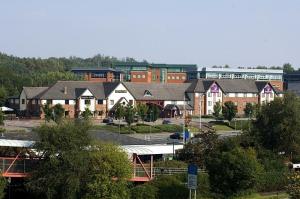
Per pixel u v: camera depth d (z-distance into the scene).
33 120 166.75
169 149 91.44
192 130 145.00
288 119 102.62
